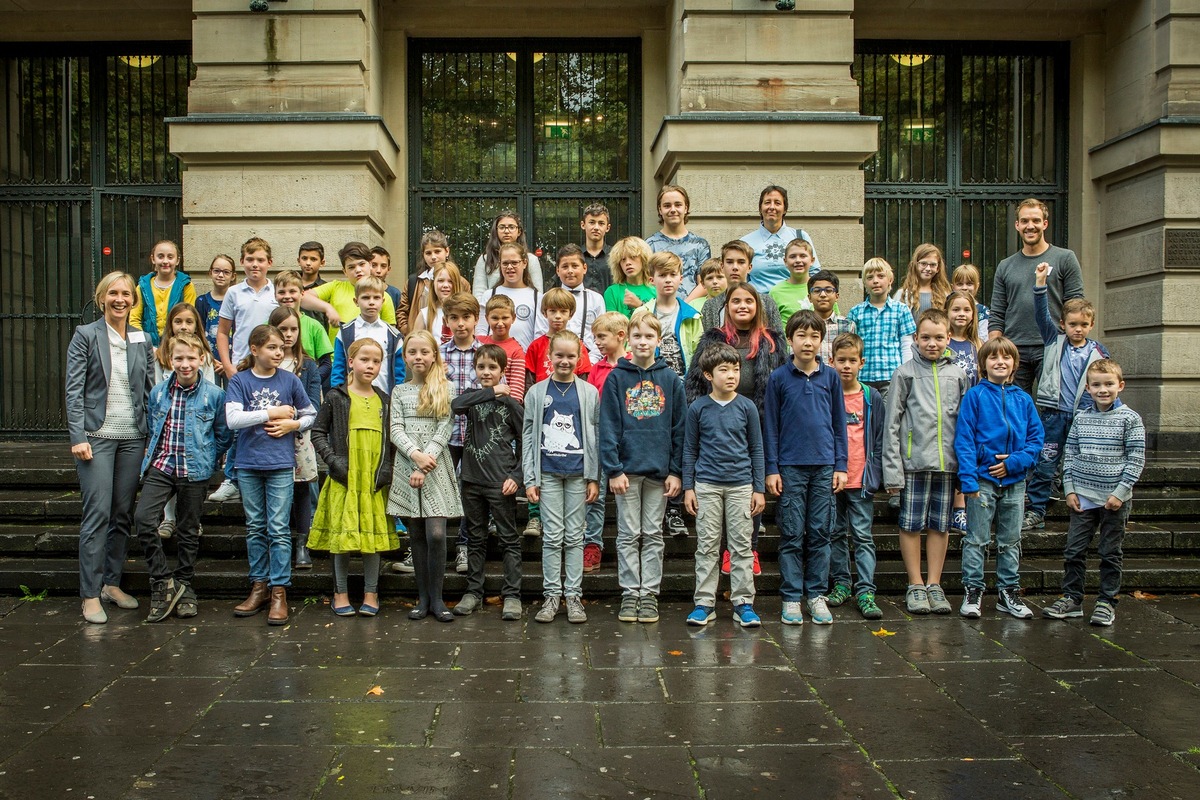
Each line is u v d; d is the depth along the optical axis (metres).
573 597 5.28
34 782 3.27
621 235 9.59
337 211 8.45
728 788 3.24
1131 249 9.09
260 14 8.38
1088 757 3.49
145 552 5.22
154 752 3.51
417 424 5.25
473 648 4.74
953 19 9.48
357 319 5.97
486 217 9.59
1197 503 6.64
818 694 4.11
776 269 7.01
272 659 4.57
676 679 4.30
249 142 8.34
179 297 6.91
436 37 9.45
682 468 5.26
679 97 8.53
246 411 5.26
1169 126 8.46
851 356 5.46
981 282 9.82
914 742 3.62
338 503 5.25
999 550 5.44
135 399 5.39
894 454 5.41
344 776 3.32
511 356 5.74
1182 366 8.67
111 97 9.63
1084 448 5.27
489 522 5.95
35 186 9.62
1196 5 8.46
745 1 8.41
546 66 9.57
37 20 9.30
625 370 5.28
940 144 9.80
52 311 9.64
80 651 4.69
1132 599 5.72
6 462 7.34
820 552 5.27
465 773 3.35
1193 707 3.98
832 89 8.50
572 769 3.38
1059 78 9.74
